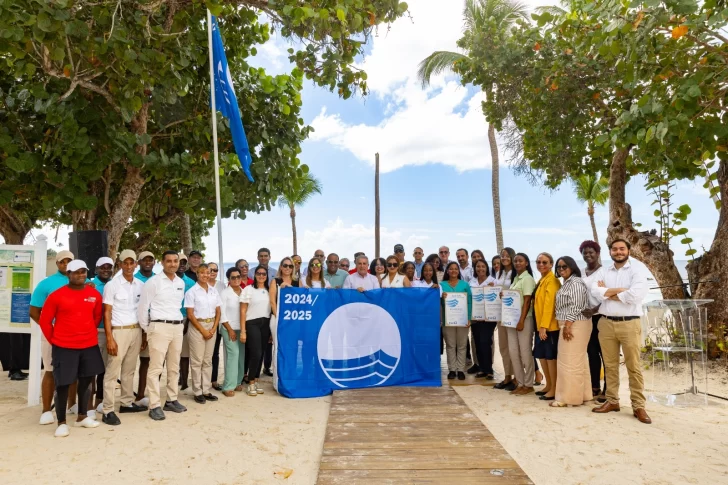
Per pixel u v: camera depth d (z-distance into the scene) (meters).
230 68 10.49
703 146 6.48
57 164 8.38
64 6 5.93
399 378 7.38
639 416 5.57
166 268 5.96
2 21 5.46
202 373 6.66
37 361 6.45
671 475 4.12
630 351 5.66
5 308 6.55
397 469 4.19
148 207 11.55
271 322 7.39
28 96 8.15
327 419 5.75
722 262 8.22
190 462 4.49
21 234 12.24
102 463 4.46
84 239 7.34
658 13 5.53
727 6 5.14
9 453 4.68
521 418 5.72
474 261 8.70
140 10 7.25
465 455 4.50
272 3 7.33
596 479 4.06
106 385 5.57
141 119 9.07
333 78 8.05
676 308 6.83
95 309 5.57
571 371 6.21
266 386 7.62
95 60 7.16
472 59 11.22
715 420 5.60
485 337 7.76
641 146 6.19
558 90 9.65
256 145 10.73
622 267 5.84
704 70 5.78
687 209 9.04
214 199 10.05
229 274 7.12
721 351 7.96
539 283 6.57
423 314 7.57
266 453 4.71
